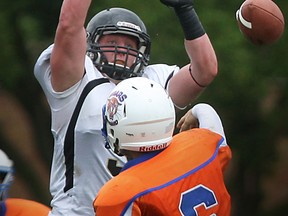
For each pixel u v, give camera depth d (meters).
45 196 46.38
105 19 14.89
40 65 14.87
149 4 32.94
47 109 43.56
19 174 46.44
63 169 14.90
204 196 13.02
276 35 14.66
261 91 35.12
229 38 32.94
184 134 13.56
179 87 15.27
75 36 14.21
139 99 13.18
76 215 14.72
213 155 13.32
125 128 13.18
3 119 53.88
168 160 13.07
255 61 34.78
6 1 36.56
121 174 12.93
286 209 49.09
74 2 14.10
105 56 14.87
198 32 14.80
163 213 12.70
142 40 14.98
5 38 36.25
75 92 14.60
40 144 44.06
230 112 37.88
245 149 40.62
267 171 43.25
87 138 14.54
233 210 46.03
